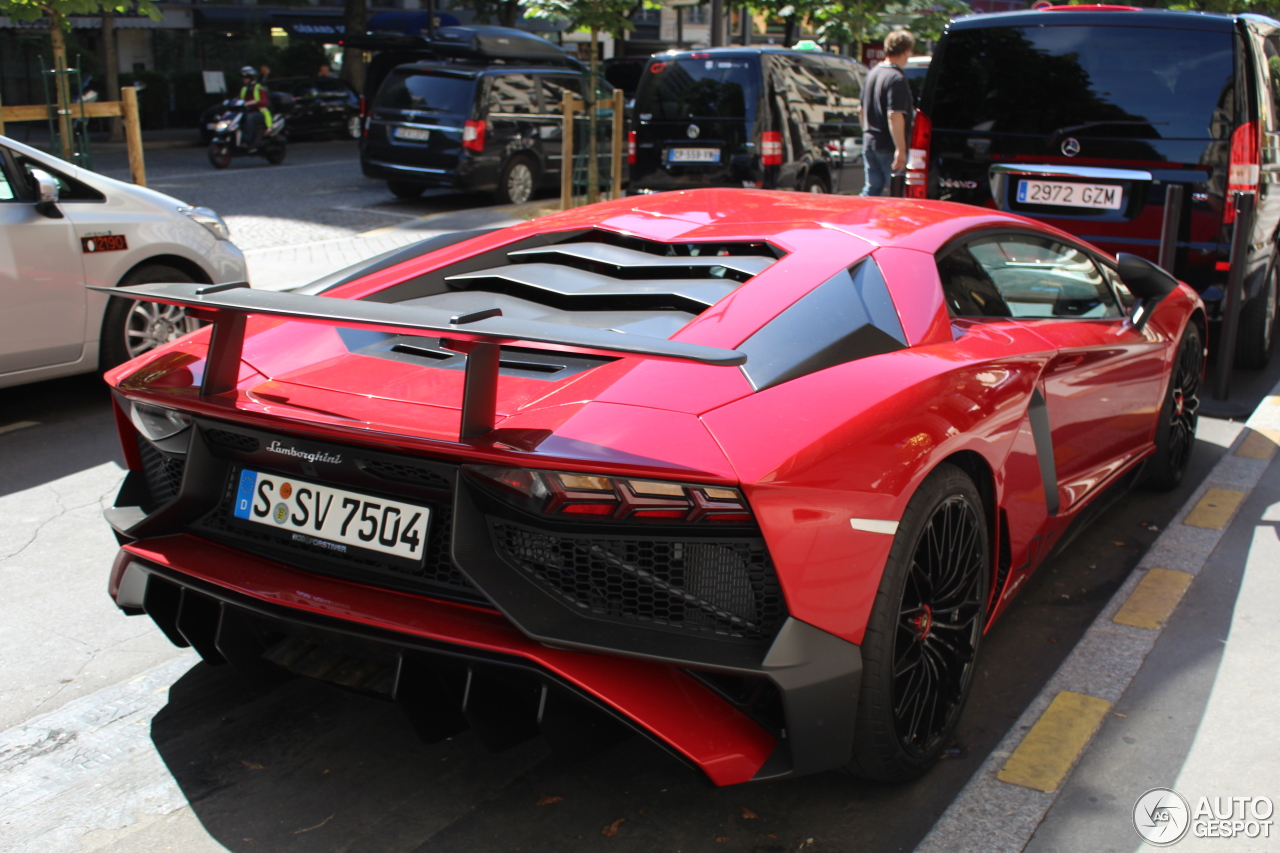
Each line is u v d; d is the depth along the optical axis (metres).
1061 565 3.52
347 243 10.03
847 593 1.99
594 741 2.00
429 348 2.45
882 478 2.04
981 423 2.38
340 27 33.12
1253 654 2.91
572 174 11.95
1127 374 3.46
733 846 2.15
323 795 2.34
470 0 33.84
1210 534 3.76
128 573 2.38
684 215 3.04
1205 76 5.07
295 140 22.34
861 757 2.16
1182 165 5.16
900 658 2.20
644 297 2.50
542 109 13.43
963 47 5.74
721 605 1.96
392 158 12.98
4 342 4.76
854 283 2.46
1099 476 3.40
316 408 2.14
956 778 2.37
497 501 1.95
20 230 4.77
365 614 2.02
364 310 1.90
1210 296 5.21
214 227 5.68
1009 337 2.75
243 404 2.17
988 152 5.72
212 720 2.64
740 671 1.89
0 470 4.44
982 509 2.45
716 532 1.90
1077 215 5.48
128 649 3.00
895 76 8.52
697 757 1.90
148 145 22.45
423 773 2.42
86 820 2.25
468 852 2.15
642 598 1.96
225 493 2.33
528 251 2.96
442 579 2.06
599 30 12.36
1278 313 6.32
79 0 8.58
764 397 2.04
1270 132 5.34
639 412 1.97
